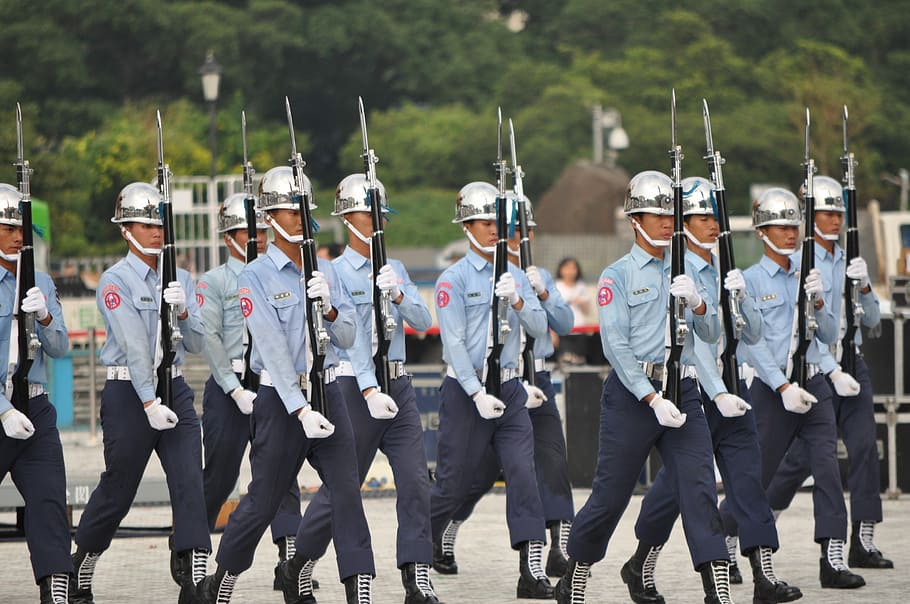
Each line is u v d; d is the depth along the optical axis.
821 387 26.20
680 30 149.38
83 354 51.66
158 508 37.28
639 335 21.92
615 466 21.91
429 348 44.66
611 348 21.73
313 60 156.88
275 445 21.72
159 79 151.75
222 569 21.95
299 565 23.47
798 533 32.06
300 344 21.81
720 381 23.34
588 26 160.62
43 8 147.25
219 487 26.73
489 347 25.20
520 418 25.48
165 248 23.28
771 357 25.72
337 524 21.97
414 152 147.00
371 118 155.25
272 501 21.86
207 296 26.52
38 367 22.45
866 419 27.75
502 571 27.62
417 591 23.69
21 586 26.31
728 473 23.80
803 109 137.25
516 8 171.12
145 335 23.30
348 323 22.33
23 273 22.12
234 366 26.84
